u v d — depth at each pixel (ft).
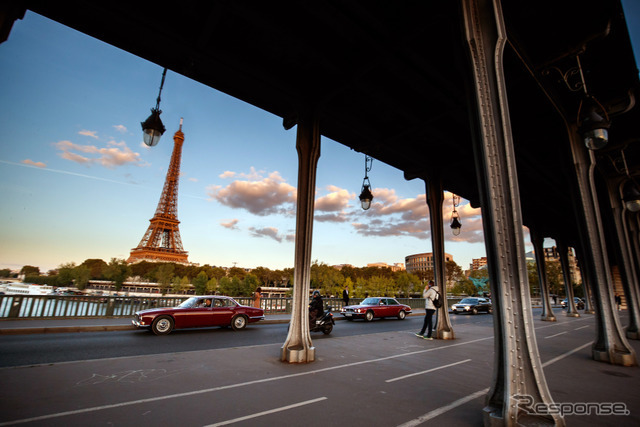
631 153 28.89
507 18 16.35
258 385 16.63
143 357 22.81
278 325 48.34
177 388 15.84
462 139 31.96
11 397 13.89
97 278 378.12
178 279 316.81
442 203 36.42
